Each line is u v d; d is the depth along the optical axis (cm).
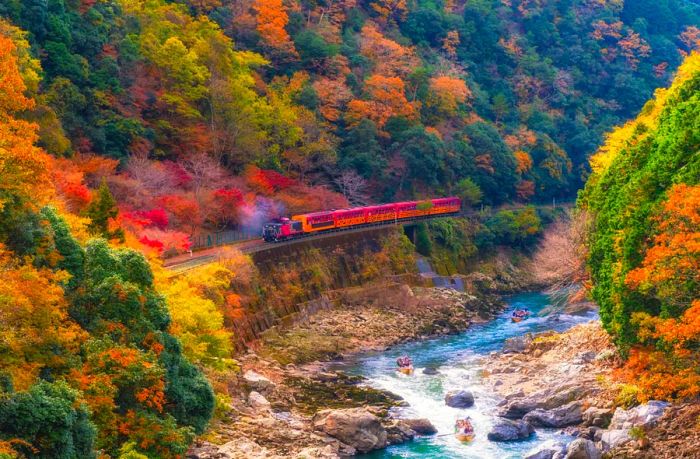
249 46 14975
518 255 14750
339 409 6372
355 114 14300
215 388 6322
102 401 4453
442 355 8894
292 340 8950
